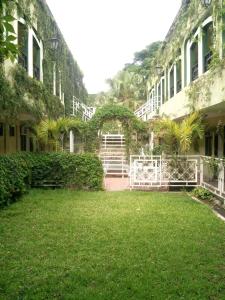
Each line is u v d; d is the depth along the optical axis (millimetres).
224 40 9477
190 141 11938
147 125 16766
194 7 12133
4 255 5277
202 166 11859
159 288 4152
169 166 12336
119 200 10039
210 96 10258
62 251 5473
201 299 3883
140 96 34562
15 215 8000
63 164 12266
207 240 6078
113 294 3998
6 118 11227
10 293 4023
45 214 8086
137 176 12523
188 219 7668
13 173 9648
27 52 13320
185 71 14055
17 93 11375
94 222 7312
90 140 16609
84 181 12203
